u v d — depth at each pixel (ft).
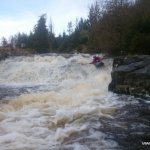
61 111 29.04
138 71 36.32
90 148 19.57
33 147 19.86
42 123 25.46
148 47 47.19
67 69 55.88
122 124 24.59
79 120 26.03
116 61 45.11
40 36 181.37
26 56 72.23
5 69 65.67
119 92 37.27
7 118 27.07
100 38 57.98
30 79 58.18
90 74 51.80
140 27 49.03
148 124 24.50
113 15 56.29
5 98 36.17
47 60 64.80
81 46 108.17
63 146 20.02
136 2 56.39
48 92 39.17
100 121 25.57
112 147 19.71
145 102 32.22
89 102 32.76
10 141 20.97
